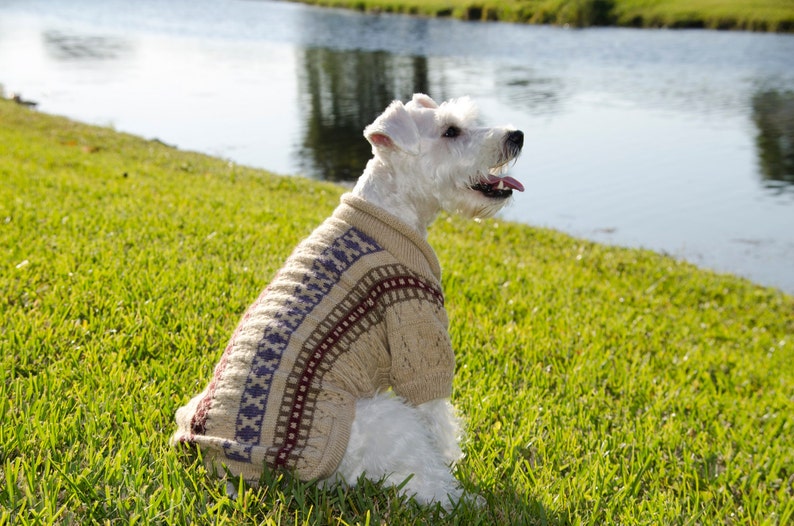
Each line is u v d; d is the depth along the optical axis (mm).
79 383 4000
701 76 30766
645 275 9453
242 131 21062
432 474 3119
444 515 3107
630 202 14969
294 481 3023
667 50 38438
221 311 5199
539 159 18312
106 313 4918
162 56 37031
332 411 2914
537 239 10727
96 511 2932
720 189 15883
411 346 3066
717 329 7590
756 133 21094
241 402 2922
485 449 3832
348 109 24453
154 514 2896
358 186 3520
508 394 4547
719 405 5094
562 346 5598
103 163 11328
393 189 3492
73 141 14188
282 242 7281
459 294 6414
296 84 29266
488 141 3525
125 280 5551
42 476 3100
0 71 30016
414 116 3559
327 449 2877
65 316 4824
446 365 3150
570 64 34344
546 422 4227
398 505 3049
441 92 26812
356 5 65750
